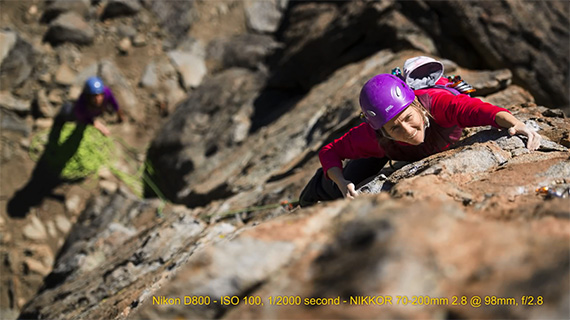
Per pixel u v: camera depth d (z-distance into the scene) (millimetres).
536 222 1655
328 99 6652
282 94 8547
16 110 8961
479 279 1378
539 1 7270
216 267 1670
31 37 9664
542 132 3439
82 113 8273
